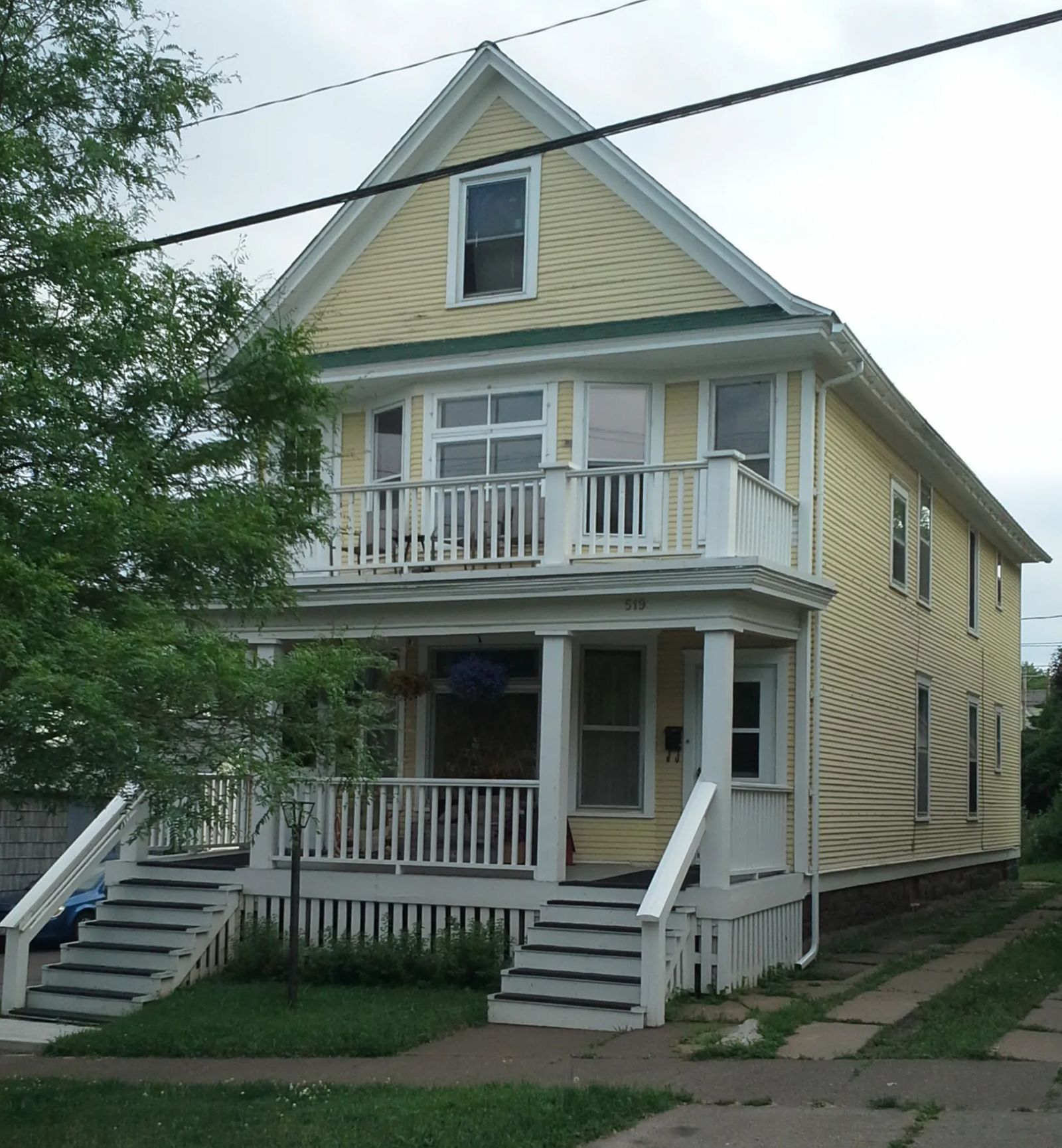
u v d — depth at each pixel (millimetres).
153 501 9102
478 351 16875
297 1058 11188
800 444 15977
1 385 8641
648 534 14891
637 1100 9047
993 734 27875
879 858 18703
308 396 10062
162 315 9289
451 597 14953
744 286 16125
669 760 16500
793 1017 11891
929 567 22344
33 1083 10367
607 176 17094
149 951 14156
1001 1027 11312
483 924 14148
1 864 20000
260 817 15148
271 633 15758
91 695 7395
